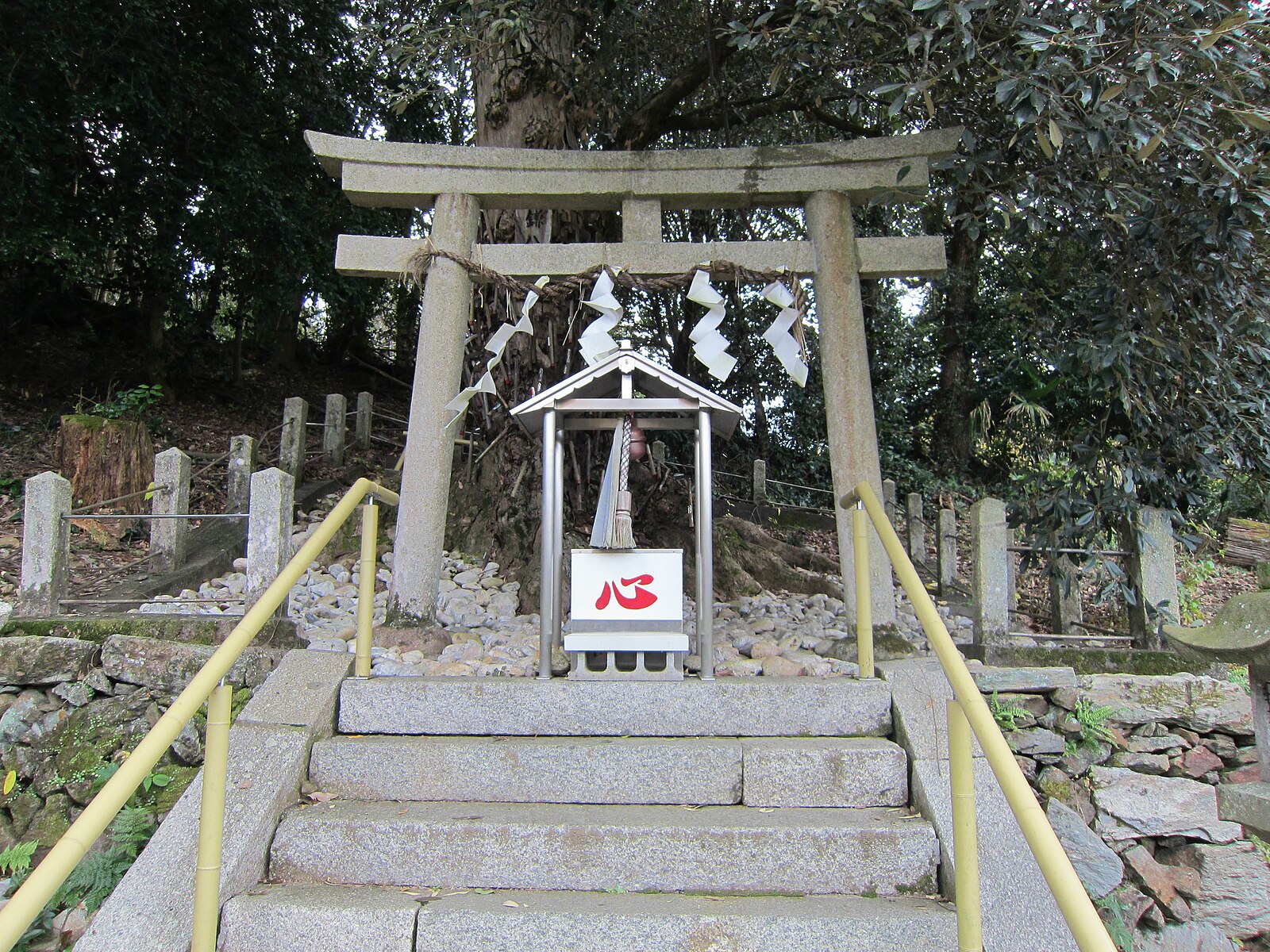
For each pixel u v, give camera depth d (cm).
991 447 1308
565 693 333
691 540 663
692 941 243
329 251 1136
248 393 1297
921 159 443
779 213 991
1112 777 349
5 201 860
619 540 358
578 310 595
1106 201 429
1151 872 336
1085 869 328
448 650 418
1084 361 436
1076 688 360
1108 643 459
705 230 940
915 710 325
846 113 597
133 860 303
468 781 308
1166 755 356
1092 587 616
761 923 244
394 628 425
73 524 644
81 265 942
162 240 1028
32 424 951
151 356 1150
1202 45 319
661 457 700
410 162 455
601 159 457
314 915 247
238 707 352
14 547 614
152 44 896
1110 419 482
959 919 218
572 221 615
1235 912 336
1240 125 397
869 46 466
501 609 538
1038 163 451
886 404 1342
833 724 330
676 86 705
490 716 332
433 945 244
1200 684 364
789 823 278
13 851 316
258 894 261
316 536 299
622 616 356
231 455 703
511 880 272
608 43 679
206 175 1011
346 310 1338
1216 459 475
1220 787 274
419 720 333
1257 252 435
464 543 646
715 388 1226
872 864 269
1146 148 350
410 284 463
